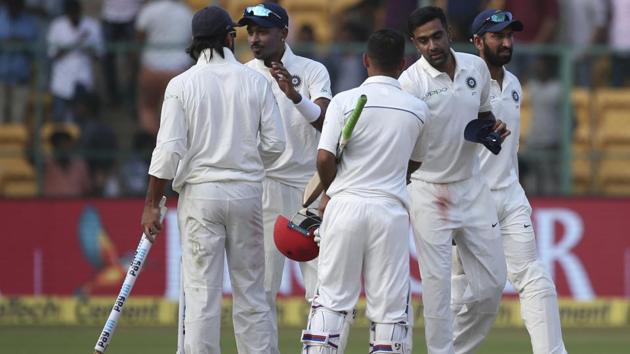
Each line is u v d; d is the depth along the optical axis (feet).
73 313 140.87
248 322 82.12
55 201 142.20
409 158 77.41
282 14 91.50
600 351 118.73
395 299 75.77
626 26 155.22
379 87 76.43
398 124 75.82
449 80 83.87
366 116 75.56
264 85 82.23
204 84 80.59
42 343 122.21
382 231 75.25
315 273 91.81
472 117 84.53
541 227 142.92
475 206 85.61
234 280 82.17
